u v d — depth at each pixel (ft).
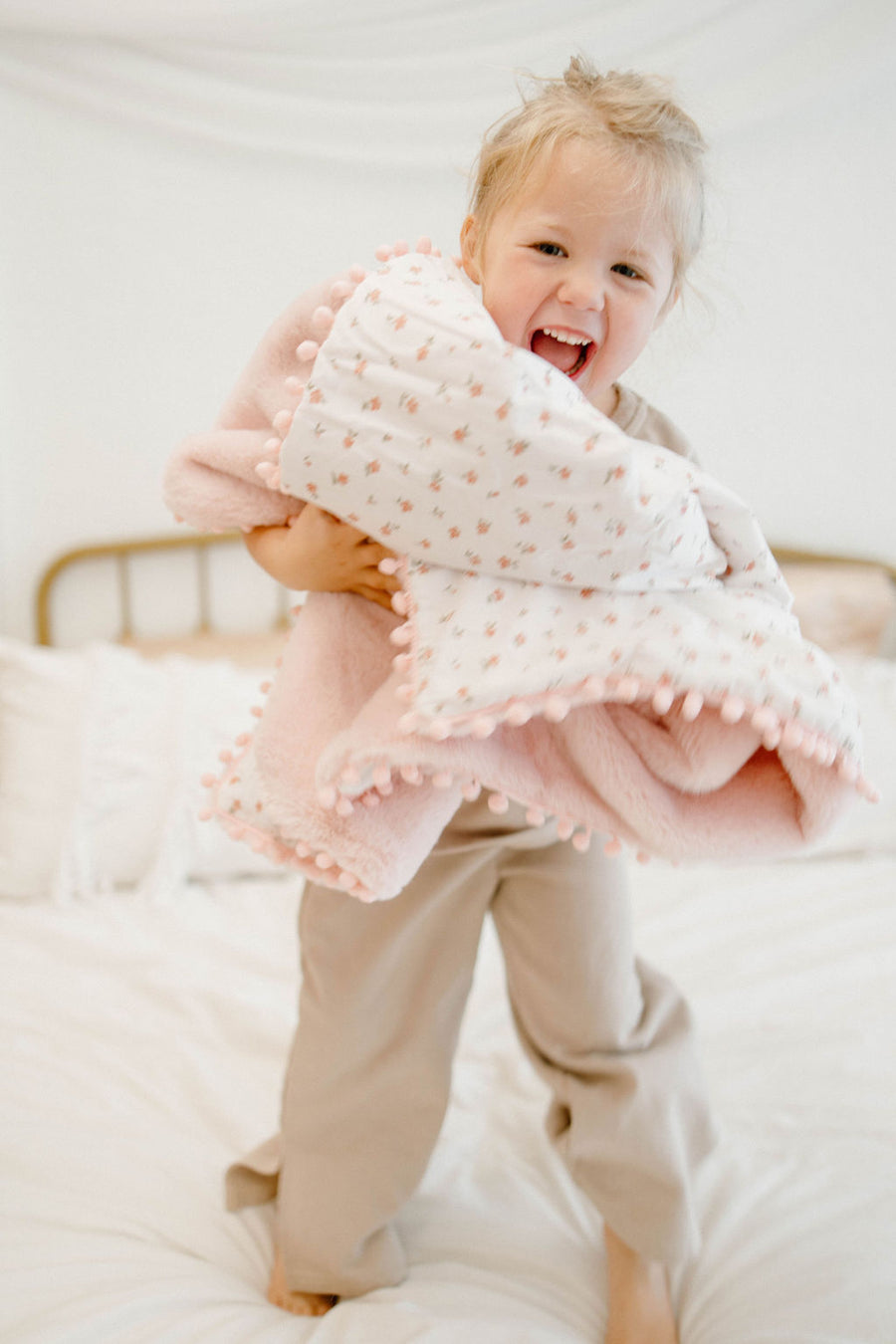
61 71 5.98
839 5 6.00
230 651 6.61
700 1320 2.94
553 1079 3.17
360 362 2.12
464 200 6.42
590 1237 3.25
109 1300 2.82
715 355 6.57
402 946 3.02
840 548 7.02
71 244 6.31
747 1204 3.30
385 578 2.43
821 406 6.78
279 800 2.39
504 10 5.86
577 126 2.26
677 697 2.36
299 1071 3.08
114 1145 3.55
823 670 2.19
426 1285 3.04
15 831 5.24
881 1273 2.94
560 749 2.45
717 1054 4.04
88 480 6.65
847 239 6.52
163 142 6.24
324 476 2.20
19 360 6.41
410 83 6.09
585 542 2.06
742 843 2.44
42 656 5.74
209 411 6.67
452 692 2.09
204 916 5.08
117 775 5.41
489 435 1.99
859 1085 3.83
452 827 2.93
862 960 4.67
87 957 4.68
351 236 6.48
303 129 6.21
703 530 2.20
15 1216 3.18
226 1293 3.01
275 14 5.74
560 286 2.28
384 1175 3.06
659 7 5.83
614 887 3.04
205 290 6.49
